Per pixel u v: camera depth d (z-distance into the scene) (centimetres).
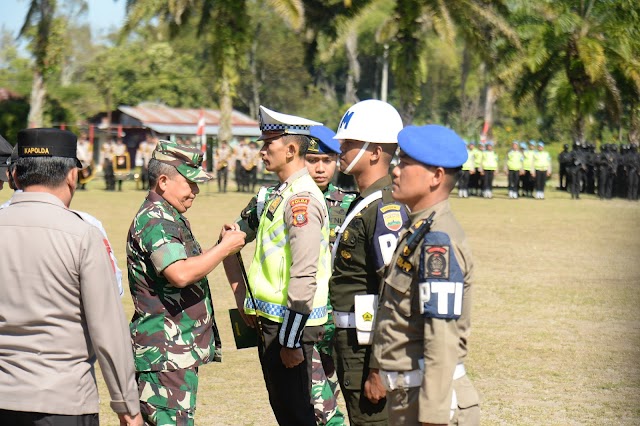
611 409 650
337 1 3644
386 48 4059
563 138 5669
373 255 444
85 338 364
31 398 351
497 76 3600
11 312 355
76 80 8312
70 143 375
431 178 364
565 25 3622
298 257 461
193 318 463
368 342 443
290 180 482
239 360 809
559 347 846
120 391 363
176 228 461
